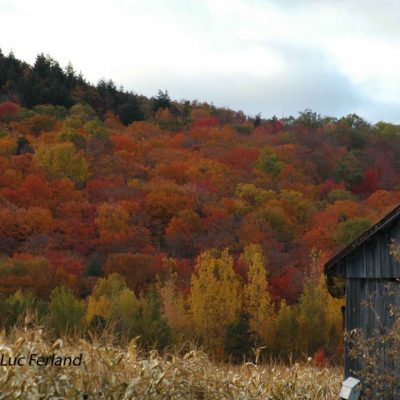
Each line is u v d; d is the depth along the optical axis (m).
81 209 112.75
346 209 115.56
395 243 15.94
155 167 147.25
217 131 172.25
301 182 144.00
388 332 15.61
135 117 197.88
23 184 118.12
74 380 11.45
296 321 53.16
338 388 15.49
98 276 85.75
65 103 196.38
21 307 35.00
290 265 89.75
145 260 86.19
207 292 60.16
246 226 106.62
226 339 48.62
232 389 13.48
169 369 12.76
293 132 170.88
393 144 175.38
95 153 147.00
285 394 14.24
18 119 172.62
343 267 17.06
